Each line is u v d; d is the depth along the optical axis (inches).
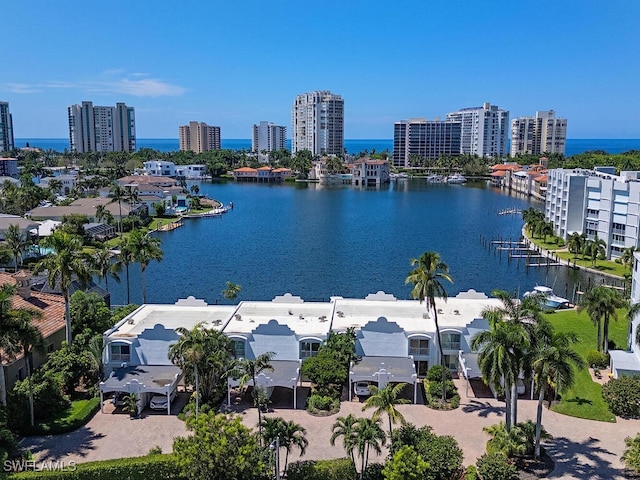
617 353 2684.5
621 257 5196.9
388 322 2588.6
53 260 2571.4
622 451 2003.0
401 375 2388.0
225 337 2396.7
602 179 5748.0
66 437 2096.5
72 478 1718.8
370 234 7308.1
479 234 7288.4
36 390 2180.1
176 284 4766.2
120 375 2405.3
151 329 2522.1
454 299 3127.5
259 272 5206.7
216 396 2372.0
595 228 5816.9
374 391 1952.5
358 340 2603.3
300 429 1843.0
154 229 7322.8
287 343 2571.4
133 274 5093.5
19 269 4707.2
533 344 1900.8
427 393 2447.1
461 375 2657.5
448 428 2178.9
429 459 1797.5
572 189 6082.7
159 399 2340.1
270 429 1806.1
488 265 5492.1
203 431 1644.9
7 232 4886.8
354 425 1813.5
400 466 1640.0
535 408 2340.1
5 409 1999.3
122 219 6973.4
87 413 2242.9
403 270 5324.8
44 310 2775.6
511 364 1881.2
